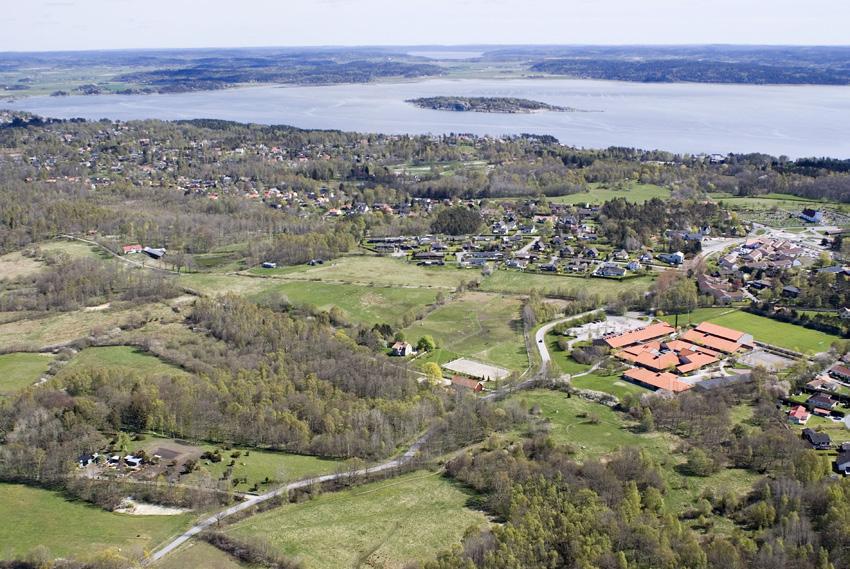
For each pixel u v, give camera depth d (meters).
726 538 151.38
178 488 172.50
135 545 152.88
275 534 158.75
